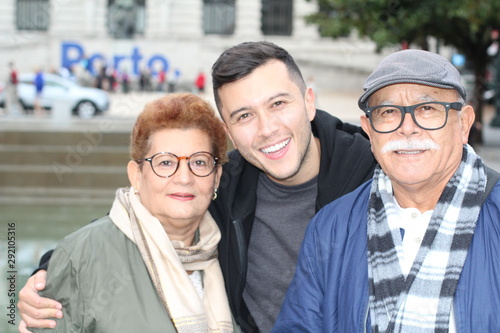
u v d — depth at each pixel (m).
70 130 11.16
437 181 2.14
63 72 22.16
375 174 2.30
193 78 25.64
